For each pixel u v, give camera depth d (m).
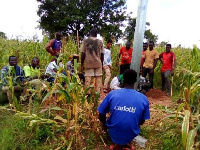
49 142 3.48
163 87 7.08
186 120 2.88
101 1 30.72
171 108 5.15
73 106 3.35
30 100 3.95
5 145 3.32
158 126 3.88
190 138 2.77
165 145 3.46
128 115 3.10
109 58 6.59
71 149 3.36
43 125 3.68
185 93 3.39
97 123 3.71
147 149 3.42
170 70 6.63
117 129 3.13
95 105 3.72
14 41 7.98
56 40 5.63
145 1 5.05
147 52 7.02
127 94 3.20
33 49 7.53
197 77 4.56
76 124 3.34
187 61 7.34
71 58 5.20
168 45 6.68
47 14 30.02
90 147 3.45
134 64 5.28
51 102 4.22
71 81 3.66
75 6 28.88
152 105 5.50
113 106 3.17
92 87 3.70
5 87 4.58
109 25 29.84
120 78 5.27
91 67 4.98
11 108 4.14
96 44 4.97
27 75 5.23
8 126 3.76
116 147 3.28
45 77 4.91
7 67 4.91
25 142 3.45
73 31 29.50
